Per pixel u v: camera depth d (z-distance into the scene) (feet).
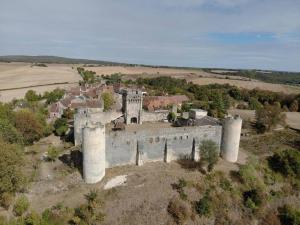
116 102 407.64
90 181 178.09
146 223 155.63
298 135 308.81
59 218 147.43
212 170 202.18
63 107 343.46
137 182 180.24
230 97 523.29
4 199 154.40
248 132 313.32
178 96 458.91
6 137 208.95
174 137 209.87
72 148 233.14
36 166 198.18
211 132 219.82
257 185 199.72
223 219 170.71
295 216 181.37
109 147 191.83
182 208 165.27
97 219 149.89
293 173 219.82
